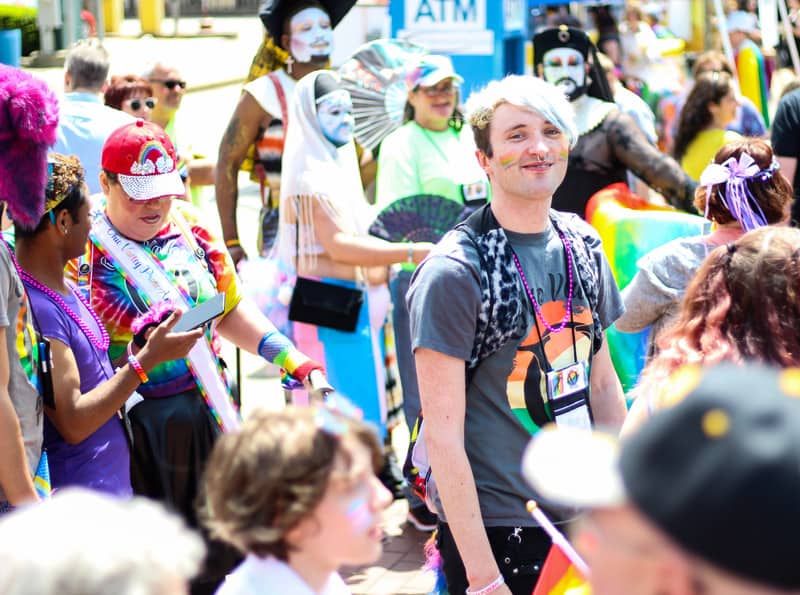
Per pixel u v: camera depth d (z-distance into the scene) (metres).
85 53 14.09
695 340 6.99
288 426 4.94
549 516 8.00
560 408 8.12
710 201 10.09
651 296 10.13
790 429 2.66
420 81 14.41
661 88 27.27
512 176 7.98
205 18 77.44
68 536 3.47
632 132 15.06
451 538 8.21
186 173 16.64
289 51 16.30
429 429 7.89
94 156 13.38
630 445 2.83
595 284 8.39
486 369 8.06
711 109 18.77
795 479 2.61
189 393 9.88
